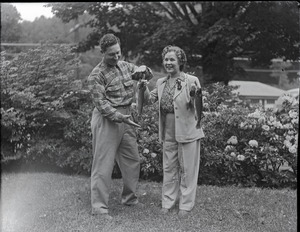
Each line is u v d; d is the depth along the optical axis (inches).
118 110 174.6
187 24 460.1
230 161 238.8
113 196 206.7
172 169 183.6
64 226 162.1
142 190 220.2
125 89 176.6
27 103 279.4
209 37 427.5
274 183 236.8
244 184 241.1
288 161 237.8
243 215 175.3
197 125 170.9
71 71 303.9
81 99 300.0
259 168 243.9
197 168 179.8
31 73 298.4
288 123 246.5
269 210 182.1
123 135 179.5
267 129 239.0
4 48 537.6
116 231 156.4
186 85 173.6
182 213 175.8
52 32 624.4
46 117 283.0
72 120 278.8
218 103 281.9
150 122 260.2
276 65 635.5
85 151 267.6
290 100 265.9
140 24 481.4
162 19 483.8
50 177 251.9
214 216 173.6
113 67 174.6
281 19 441.4
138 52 472.7
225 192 214.8
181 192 179.8
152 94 185.8
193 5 491.8
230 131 250.8
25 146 289.0
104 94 169.9
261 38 460.1
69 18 471.5
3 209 184.9
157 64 483.5
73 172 279.0
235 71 488.7
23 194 210.4
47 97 285.3
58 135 291.4
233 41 414.3
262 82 645.3
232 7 459.2
